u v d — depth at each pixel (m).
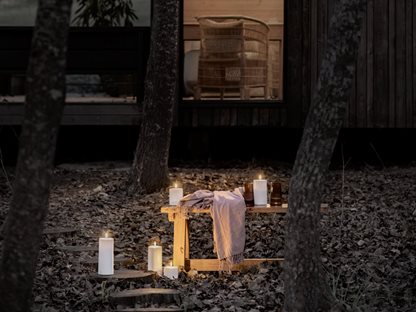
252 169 10.16
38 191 4.48
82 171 10.09
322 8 10.74
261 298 5.97
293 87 10.78
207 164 10.56
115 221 8.00
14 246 4.51
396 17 10.79
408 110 10.80
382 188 9.03
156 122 8.99
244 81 10.79
